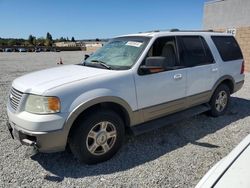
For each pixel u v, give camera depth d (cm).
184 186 303
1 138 438
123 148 404
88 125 334
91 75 357
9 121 355
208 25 1994
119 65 399
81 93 328
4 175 325
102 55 450
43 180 316
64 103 315
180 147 408
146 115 402
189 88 462
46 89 316
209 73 499
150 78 396
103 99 343
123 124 375
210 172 201
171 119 437
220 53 534
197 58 483
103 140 353
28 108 321
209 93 511
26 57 3108
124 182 312
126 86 368
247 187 167
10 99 365
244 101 695
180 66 447
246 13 1677
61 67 432
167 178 319
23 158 370
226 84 567
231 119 541
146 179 317
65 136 319
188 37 480
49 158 369
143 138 443
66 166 349
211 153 386
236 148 223
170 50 443
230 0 1780
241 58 594
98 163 356
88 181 314
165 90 419
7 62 2186
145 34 443
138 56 396
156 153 388
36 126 306
